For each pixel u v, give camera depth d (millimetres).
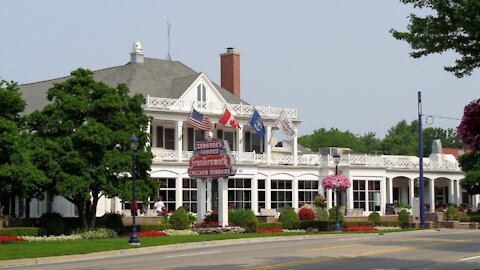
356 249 28875
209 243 35531
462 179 69000
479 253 26859
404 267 21609
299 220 50188
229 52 67625
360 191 65688
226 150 44625
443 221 56719
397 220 57281
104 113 41062
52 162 38281
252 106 61219
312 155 64625
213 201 57031
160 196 54375
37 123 40844
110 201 51969
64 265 24406
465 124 17000
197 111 53938
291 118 63281
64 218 44125
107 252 29422
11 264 25844
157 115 55438
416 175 71250
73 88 41250
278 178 61562
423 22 16812
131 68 61844
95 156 39438
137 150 41250
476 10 15602
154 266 22469
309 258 24750
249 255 26391
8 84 36875
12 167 33281
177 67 64562
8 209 50875
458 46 16844
